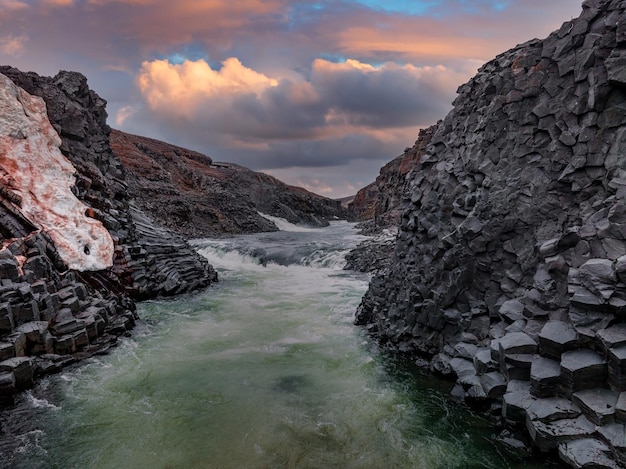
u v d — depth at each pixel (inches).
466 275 404.5
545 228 360.2
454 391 366.9
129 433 315.9
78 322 454.9
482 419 328.5
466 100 483.8
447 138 501.0
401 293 495.2
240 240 1533.0
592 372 267.7
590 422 259.8
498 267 386.3
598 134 334.0
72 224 617.0
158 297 710.5
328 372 421.7
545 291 325.1
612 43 330.6
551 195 361.4
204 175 2468.0
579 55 352.5
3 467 276.4
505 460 282.5
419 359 441.1
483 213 398.3
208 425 327.3
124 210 829.2
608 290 272.5
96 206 718.5
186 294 748.6
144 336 522.0
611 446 240.4
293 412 346.6
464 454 291.1
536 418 275.7
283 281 889.5
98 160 842.8
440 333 427.2
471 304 398.6
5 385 343.0
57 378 396.2
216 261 1158.3
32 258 470.3
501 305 374.9
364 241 1305.4
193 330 549.0
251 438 311.4
